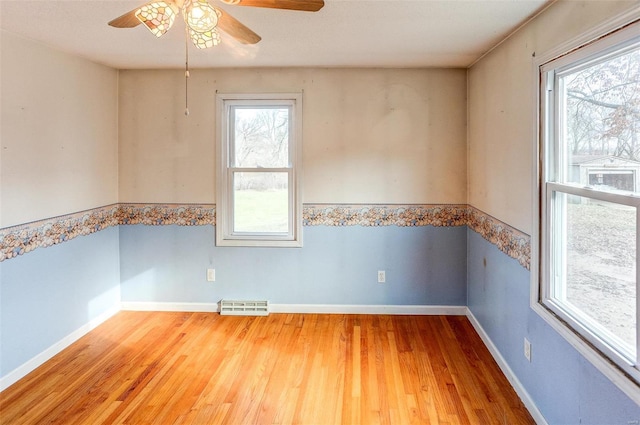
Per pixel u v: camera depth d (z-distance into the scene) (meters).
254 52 3.20
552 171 2.23
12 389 2.62
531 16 2.34
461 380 2.73
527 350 2.44
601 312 1.83
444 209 3.87
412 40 2.86
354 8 2.27
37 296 2.94
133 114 3.92
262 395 2.56
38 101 2.94
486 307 3.28
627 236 1.65
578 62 1.96
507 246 2.79
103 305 3.76
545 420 2.19
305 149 3.87
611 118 1.74
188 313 3.97
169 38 2.84
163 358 3.04
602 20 1.69
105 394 2.56
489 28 2.57
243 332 3.52
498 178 2.96
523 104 2.50
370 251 3.93
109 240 3.85
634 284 1.61
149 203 3.97
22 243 2.80
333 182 3.88
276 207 3.99
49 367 2.91
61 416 2.34
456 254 3.90
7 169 2.68
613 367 1.61
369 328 3.61
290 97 3.82
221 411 2.39
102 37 2.81
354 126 3.84
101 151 3.69
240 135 3.97
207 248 3.98
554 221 2.21
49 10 2.31
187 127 3.90
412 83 3.79
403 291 3.95
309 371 2.85
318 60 3.49
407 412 2.38
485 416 2.35
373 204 3.88
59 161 3.15
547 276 2.24
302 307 3.98
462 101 3.79
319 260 3.95
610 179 1.75
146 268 4.02
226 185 3.98
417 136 3.82
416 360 3.01
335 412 2.39
